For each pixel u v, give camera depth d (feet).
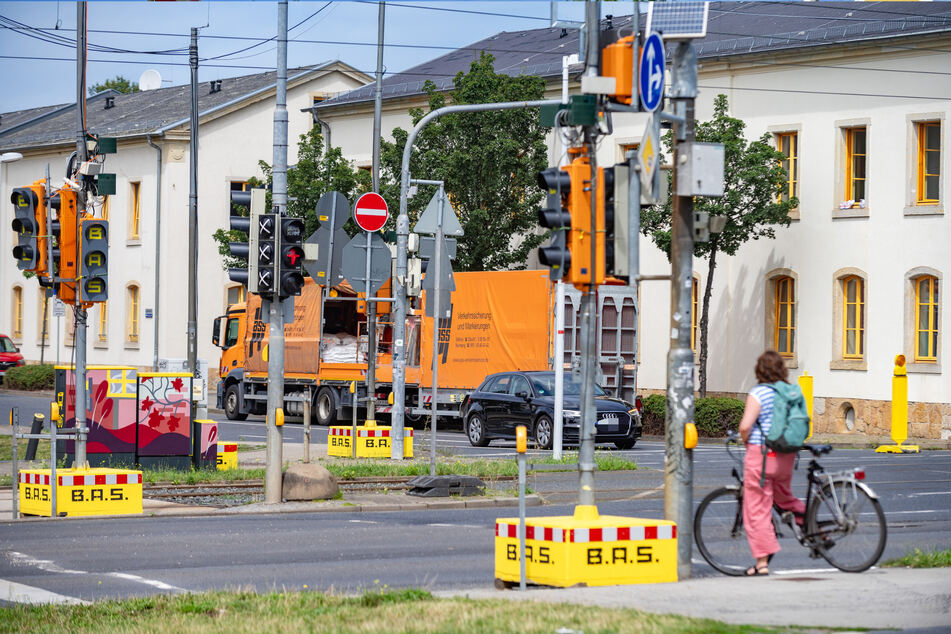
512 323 269.03
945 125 276.82
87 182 143.13
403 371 198.08
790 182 302.86
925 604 76.48
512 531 88.07
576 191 87.40
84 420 140.46
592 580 84.74
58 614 81.82
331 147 405.18
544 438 234.17
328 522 134.41
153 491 157.48
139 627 76.07
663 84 89.45
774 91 304.71
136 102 524.52
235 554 111.04
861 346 291.17
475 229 334.44
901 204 282.97
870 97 288.30
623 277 87.56
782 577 89.45
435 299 164.66
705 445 253.24
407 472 176.14
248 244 144.36
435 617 72.84
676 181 90.12
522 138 336.90
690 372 90.63
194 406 181.98
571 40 384.27
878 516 93.09
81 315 141.38
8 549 113.60
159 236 434.71
